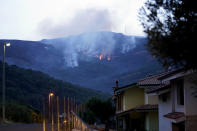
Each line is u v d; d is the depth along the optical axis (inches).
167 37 336.2
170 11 343.3
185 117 610.2
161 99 821.9
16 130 1141.1
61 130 1274.6
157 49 339.0
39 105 2970.0
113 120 2081.7
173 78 644.1
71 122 1443.2
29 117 2161.7
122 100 1290.6
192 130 606.2
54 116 1782.7
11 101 2522.1
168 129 761.6
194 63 327.6
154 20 349.4
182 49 325.7
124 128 1275.8
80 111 1930.4
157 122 1047.0
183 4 331.3
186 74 563.8
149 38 345.4
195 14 327.6
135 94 1206.9
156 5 349.4
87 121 1945.1
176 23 335.9
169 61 339.6
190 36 323.9
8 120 1782.7
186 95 610.5
